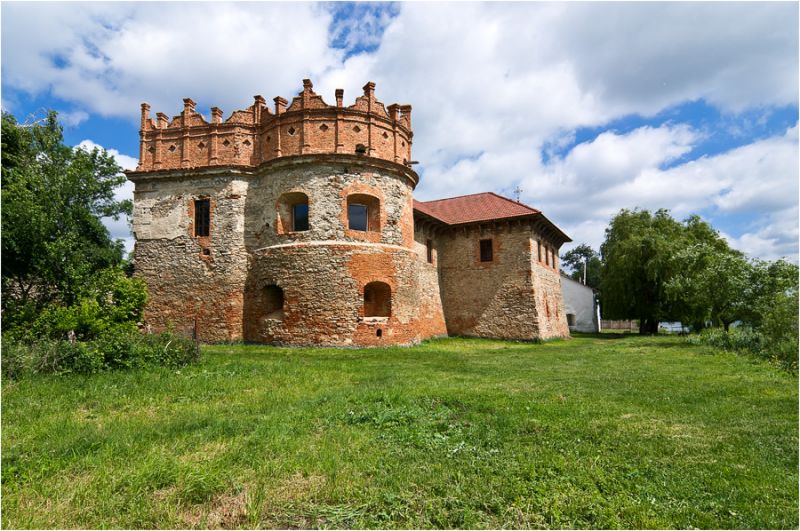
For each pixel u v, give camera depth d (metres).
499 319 26.39
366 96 20.45
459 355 16.97
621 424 6.78
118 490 4.48
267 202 20.44
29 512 4.01
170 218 21.64
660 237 32.38
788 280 19.08
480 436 6.15
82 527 3.82
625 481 4.74
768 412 7.51
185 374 10.52
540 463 5.15
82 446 5.52
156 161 22.06
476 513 4.10
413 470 4.94
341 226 19.22
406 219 21.22
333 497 4.35
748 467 5.13
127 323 15.25
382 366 13.35
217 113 21.69
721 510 4.19
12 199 13.94
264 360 13.96
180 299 21.00
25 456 5.24
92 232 20.23
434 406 7.84
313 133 19.88
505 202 28.70
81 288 14.56
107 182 23.20
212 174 21.11
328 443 5.75
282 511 4.11
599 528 3.88
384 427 6.56
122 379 9.59
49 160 17.55
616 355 17.03
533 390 9.44
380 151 20.56
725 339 18.53
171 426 6.36
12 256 14.17
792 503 4.30
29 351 10.06
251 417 6.98
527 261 26.11
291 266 19.14
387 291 20.00
